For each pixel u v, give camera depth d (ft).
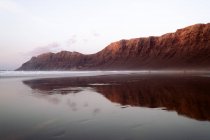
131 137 27.96
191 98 56.95
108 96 62.90
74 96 63.26
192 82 105.40
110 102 53.11
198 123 33.86
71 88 84.84
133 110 43.73
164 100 54.80
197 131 29.94
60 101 54.70
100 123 34.24
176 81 114.01
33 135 28.55
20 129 31.09
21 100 56.13
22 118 37.45
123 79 139.44
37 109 44.78
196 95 61.82
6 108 45.78
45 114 40.32
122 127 32.07
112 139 27.30
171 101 53.26
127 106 47.93
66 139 27.17
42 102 53.16
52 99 57.72
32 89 81.61
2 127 32.12
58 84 103.60
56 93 70.08
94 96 63.00
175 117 37.78
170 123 34.06
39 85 98.37
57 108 45.88
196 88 78.69
